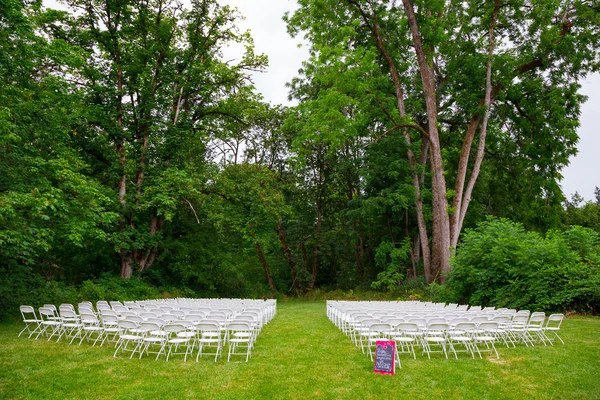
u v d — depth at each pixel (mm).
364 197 28094
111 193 18922
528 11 21594
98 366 7172
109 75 21219
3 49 12102
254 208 24469
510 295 13805
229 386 6102
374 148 26828
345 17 23906
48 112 14102
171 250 25406
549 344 8977
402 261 28219
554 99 21703
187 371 6902
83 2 20297
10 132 11195
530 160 23688
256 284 32719
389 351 6832
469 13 22141
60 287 15344
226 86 25062
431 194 25734
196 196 22609
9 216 10922
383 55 25703
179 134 22656
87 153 21156
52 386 6070
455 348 8898
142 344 8906
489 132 26062
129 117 22094
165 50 22375
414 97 26750
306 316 17000
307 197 33719
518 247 14477
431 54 22766
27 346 8750
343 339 10234
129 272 21266
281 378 6504
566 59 21078
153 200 19812
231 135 25547
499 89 22969
